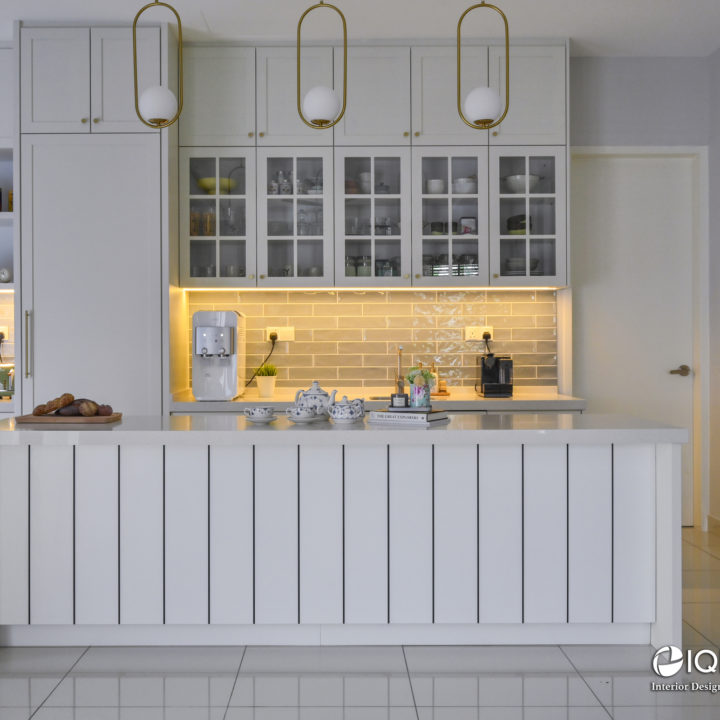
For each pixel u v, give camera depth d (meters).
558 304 4.95
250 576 2.95
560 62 4.52
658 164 5.02
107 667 2.81
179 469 2.94
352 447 2.94
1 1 4.00
